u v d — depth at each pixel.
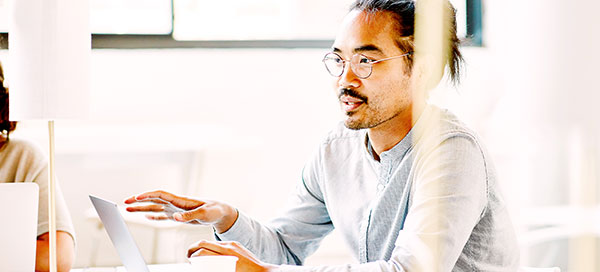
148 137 3.88
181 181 3.88
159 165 3.86
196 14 4.01
